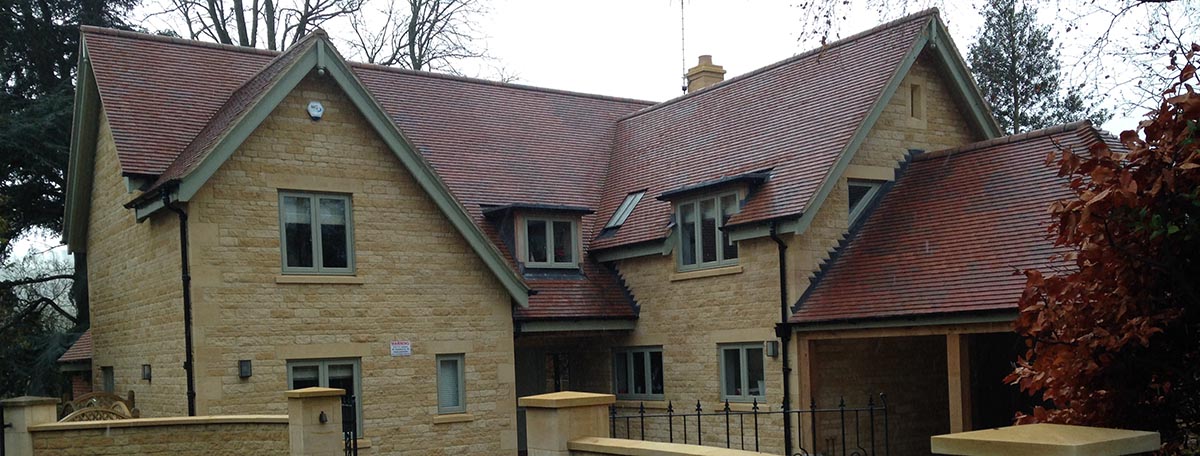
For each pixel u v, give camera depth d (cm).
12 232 2875
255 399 1645
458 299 1844
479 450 1838
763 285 1828
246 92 1848
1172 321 670
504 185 2191
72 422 1435
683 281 1992
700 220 1970
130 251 1886
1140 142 665
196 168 1577
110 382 2061
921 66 1991
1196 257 661
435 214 1834
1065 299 688
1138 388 689
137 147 1764
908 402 1905
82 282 2909
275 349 1667
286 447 1331
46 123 2669
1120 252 662
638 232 2078
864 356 1858
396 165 1806
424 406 1789
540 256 2075
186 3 3117
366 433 1728
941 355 1970
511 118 2430
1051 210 697
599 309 2030
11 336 2939
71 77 2956
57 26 2866
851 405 1828
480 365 1856
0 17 2770
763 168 1938
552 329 1955
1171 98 661
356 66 2328
